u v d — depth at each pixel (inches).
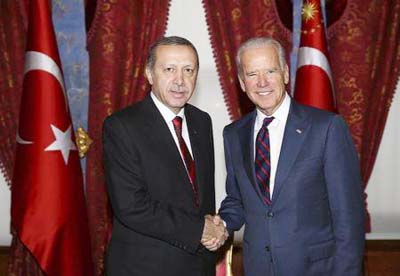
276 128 76.6
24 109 103.7
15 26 119.7
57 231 103.0
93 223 123.5
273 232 73.5
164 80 75.4
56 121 103.3
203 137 83.4
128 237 77.2
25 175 102.7
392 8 119.0
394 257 126.2
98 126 121.4
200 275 78.5
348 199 71.1
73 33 120.0
